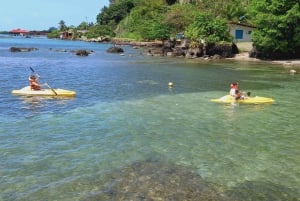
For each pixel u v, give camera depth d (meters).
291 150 14.87
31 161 12.96
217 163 13.26
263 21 56.00
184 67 46.00
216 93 27.16
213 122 18.83
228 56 61.91
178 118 19.39
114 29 170.62
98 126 17.45
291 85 32.09
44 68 42.09
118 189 11.01
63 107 21.28
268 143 15.68
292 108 22.47
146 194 10.74
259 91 28.73
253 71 42.75
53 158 13.28
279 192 11.20
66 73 37.66
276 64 52.19
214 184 11.57
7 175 11.79
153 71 40.84
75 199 10.38
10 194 10.60
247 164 13.24
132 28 133.38
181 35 82.44
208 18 64.25
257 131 17.41
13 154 13.57
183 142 15.45
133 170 12.40
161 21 87.56
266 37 56.09
